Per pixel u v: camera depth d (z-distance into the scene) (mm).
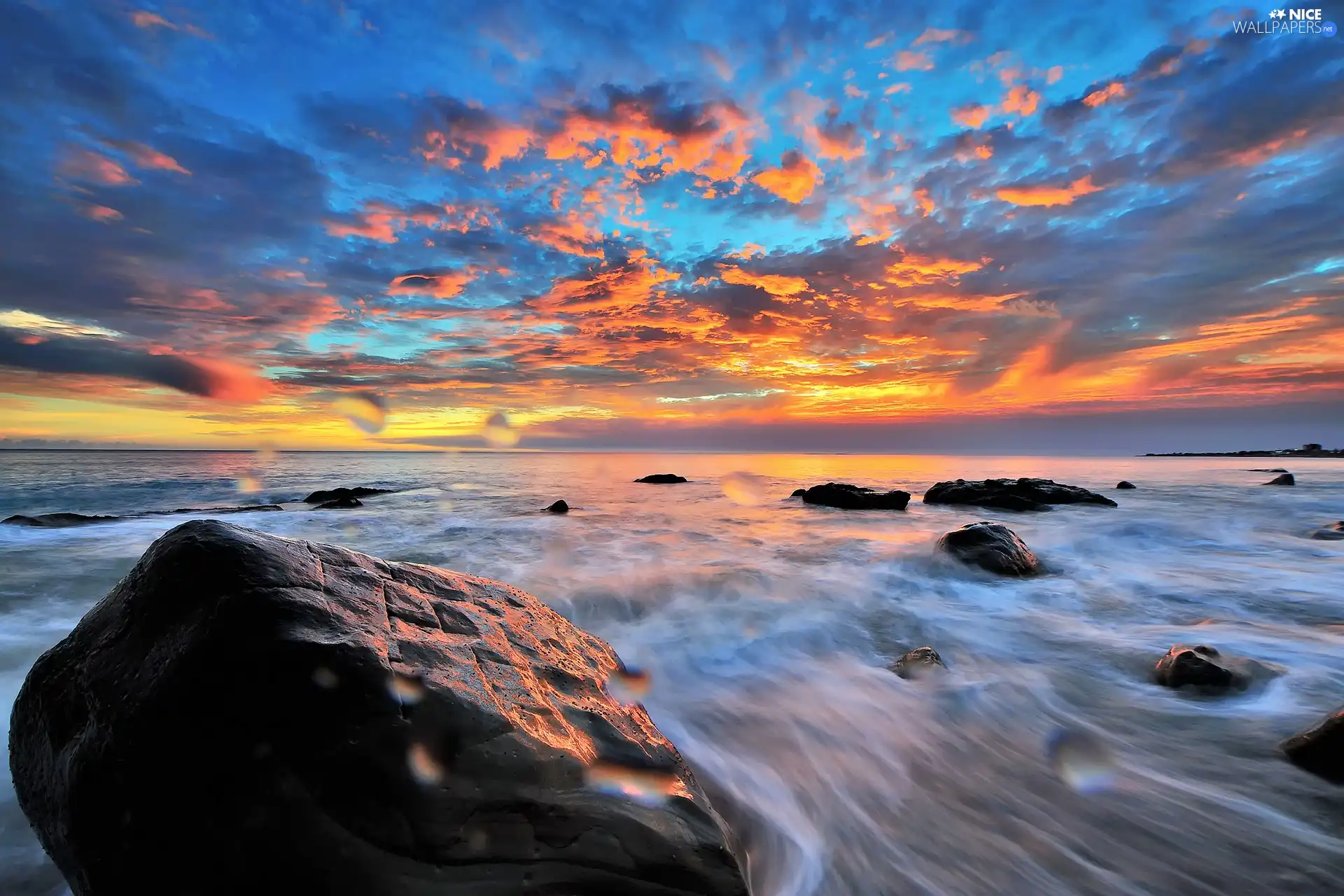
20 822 3164
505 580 8867
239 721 2322
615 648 6234
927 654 5602
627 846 2459
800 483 32188
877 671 5613
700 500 23234
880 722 4617
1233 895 2783
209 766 2266
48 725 2684
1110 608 7578
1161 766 3896
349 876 2148
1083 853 3129
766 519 16969
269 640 2469
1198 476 33625
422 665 2742
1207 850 3088
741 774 3936
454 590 3746
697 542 12797
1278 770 3744
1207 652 5270
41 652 5898
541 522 16281
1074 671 5527
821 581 9000
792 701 4988
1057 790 3701
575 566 10164
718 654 6074
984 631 6688
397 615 3092
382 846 2197
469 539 13305
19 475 32156
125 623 2746
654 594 8219
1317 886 2805
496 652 3215
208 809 2227
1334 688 4840
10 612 7219
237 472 38562
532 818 2402
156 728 2332
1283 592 8266
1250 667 5152
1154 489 24281
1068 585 8680
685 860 2494
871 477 35688
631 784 2744
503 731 2604
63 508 19312
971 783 3809
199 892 2189
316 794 2227
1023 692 5082
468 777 2396
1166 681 5141
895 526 15406
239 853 2186
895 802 3631
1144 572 9594
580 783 2607
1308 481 28891
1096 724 4504
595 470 48469
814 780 3855
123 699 2445
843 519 17094
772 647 6258
